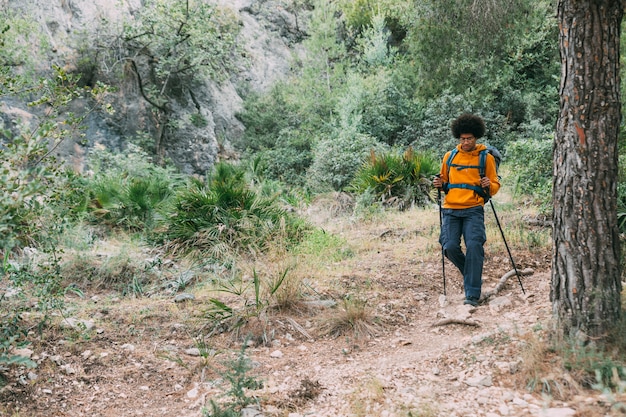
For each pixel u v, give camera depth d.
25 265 4.89
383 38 20.77
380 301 5.70
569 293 3.89
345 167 13.55
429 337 4.86
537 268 6.54
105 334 4.82
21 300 5.15
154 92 16.88
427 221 9.11
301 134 17.78
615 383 3.21
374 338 4.89
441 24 14.50
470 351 4.17
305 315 5.34
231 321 5.08
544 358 3.70
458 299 5.80
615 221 3.88
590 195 3.84
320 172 13.81
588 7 3.80
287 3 24.22
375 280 6.34
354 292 5.91
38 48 14.94
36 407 3.71
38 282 4.64
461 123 5.52
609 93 3.82
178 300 5.76
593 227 3.84
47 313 4.90
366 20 22.53
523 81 17.73
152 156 16.61
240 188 8.55
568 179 3.90
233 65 19.78
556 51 17.52
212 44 17.69
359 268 6.81
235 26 20.00
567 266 3.90
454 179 5.60
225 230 7.71
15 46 13.77
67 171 4.40
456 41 14.55
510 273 6.18
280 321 5.13
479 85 16.30
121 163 13.65
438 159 14.87
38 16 15.45
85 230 8.23
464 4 14.08
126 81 16.48
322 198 11.57
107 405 3.79
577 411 3.08
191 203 8.16
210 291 6.00
